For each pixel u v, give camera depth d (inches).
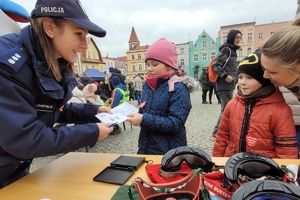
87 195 31.9
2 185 37.1
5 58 31.1
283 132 48.3
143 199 25.1
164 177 33.3
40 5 33.7
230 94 130.1
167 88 59.1
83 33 36.1
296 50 31.6
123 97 179.2
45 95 36.4
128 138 163.9
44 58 35.1
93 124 39.3
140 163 40.6
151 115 53.6
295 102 56.2
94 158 45.6
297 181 29.0
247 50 1198.3
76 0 35.3
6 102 30.5
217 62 127.1
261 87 51.0
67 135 35.5
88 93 97.5
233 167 29.3
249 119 52.3
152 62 61.8
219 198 28.4
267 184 22.0
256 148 51.1
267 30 1158.3
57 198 31.4
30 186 34.9
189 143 138.3
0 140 31.0
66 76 41.8
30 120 32.4
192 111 267.0
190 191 26.7
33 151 32.8
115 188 33.4
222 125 60.4
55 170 40.3
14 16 61.2
